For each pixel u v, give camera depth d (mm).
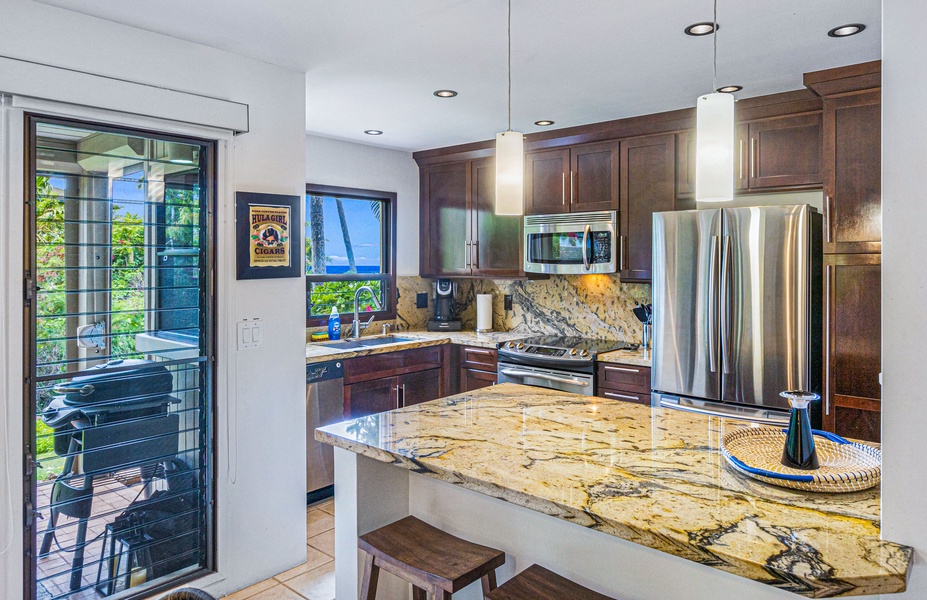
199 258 2580
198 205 2570
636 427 2074
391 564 1749
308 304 4363
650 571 1559
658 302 3465
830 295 2863
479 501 1952
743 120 3412
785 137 3285
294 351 2883
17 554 2119
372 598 1851
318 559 2990
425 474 1712
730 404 3219
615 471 1638
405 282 5008
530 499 1472
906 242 1209
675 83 3061
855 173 2787
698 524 1312
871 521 1331
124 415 2396
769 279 3078
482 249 4664
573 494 1475
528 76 2941
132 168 2389
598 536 1660
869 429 2789
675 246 3383
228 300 2635
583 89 3162
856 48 2551
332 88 3150
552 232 4211
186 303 2547
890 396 1228
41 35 2092
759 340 3113
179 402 2545
